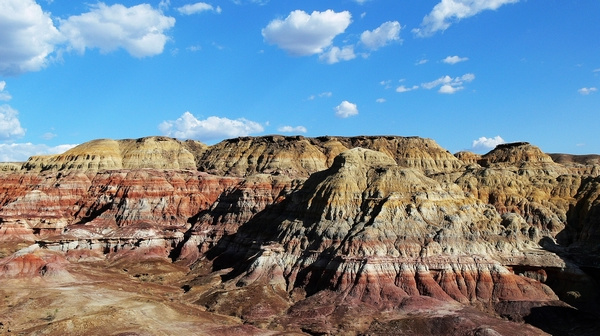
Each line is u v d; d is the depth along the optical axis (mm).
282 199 181875
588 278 130250
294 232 152750
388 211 144125
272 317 122312
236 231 183750
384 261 131750
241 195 195250
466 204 153000
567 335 112062
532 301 123250
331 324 115688
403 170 157750
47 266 137375
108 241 188250
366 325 115188
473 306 124188
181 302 131875
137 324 105938
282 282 139500
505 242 140250
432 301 123062
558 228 180375
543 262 133750
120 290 132250
